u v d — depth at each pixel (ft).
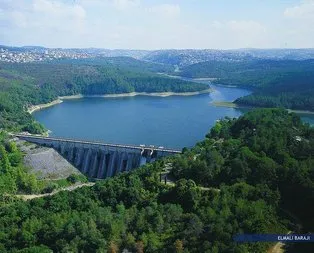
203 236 522.88
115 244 535.60
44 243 587.68
